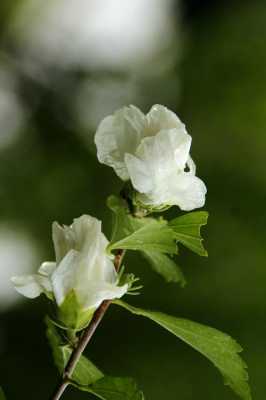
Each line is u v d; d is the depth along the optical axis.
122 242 0.79
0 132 2.39
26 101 2.41
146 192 0.78
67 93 2.42
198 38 2.71
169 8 2.85
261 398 2.01
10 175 2.34
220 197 2.37
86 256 0.77
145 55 2.65
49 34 2.50
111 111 2.45
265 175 2.42
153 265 0.87
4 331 2.07
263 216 2.32
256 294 2.19
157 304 2.13
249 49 2.60
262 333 2.12
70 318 0.78
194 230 0.80
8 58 2.42
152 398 1.99
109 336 2.06
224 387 1.98
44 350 2.07
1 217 2.27
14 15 2.58
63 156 2.41
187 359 2.03
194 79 2.61
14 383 2.02
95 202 2.39
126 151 0.80
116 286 0.78
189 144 0.79
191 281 2.18
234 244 2.26
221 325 2.13
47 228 2.32
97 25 2.60
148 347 2.05
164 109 0.79
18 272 2.18
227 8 2.75
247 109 2.54
